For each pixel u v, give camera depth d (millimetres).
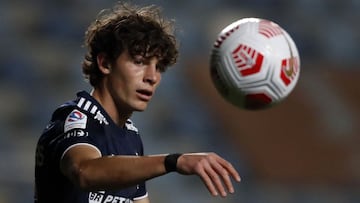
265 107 13359
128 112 12766
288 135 59781
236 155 55500
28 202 44469
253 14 70062
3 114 52094
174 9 67562
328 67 68688
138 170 10203
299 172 56125
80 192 12422
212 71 13414
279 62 13023
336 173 56562
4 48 58250
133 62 12305
